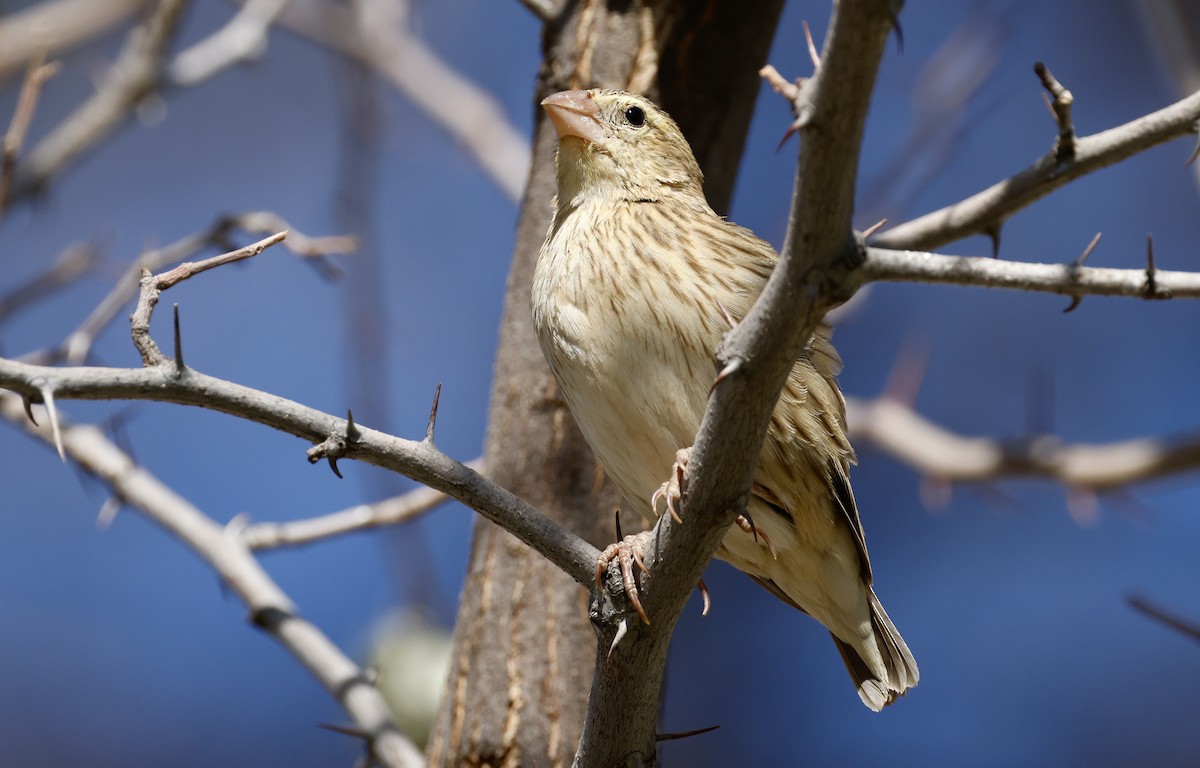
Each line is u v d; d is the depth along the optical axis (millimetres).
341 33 13414
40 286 10867
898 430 12234
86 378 5312
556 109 8344
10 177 8820
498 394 8688
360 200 11992
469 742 8031
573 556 5871
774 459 7512
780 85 4883
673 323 7309
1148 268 5406
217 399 5438
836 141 4840
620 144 8297
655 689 6141
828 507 7777
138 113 11398
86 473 9000
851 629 8062
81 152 11297
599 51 8844
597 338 7430
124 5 13094
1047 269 5352
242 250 5574
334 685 8250
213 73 11414
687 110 8898
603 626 5953
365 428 5633
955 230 7410
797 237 5078
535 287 7930
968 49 12469
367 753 8047
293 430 5547
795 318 5211
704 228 7715
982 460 11820
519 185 12914
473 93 13516
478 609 8258
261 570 8680
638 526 8523
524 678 8062
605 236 7652
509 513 5812
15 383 5238
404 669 9203
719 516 5734
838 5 4625
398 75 13469
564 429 8492
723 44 8992
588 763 6230
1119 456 11484
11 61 12812
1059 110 6434
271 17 11602
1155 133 6258
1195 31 11391
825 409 7652
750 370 5363
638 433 7484
